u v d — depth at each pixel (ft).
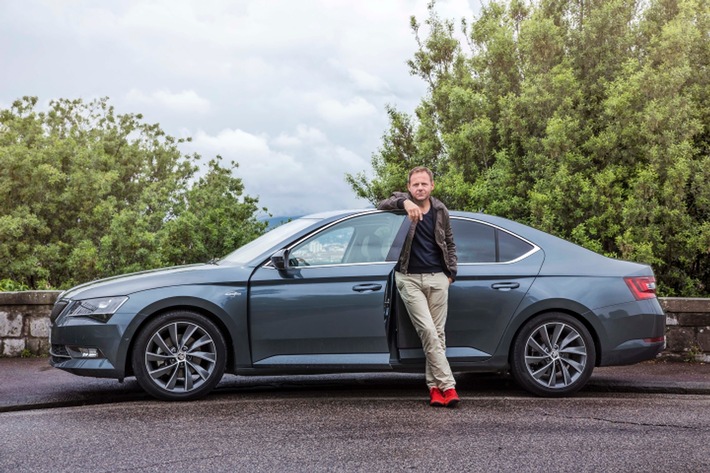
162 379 21.02
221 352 20.72
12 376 25.04
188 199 53.26
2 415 19.13
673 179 35.88
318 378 25.34
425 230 20.33
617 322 21.61
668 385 23.58
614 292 21.74
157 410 19.49
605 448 15.87
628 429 17.65
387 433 17.03
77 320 20.44
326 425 17.81
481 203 39.86
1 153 77.36
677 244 37.40
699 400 21.59
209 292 20.59
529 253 21.98
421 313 20.06
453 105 43.70
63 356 20.72
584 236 36.86
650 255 34.83
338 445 15.94
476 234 22.03
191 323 20.62
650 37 42.86
